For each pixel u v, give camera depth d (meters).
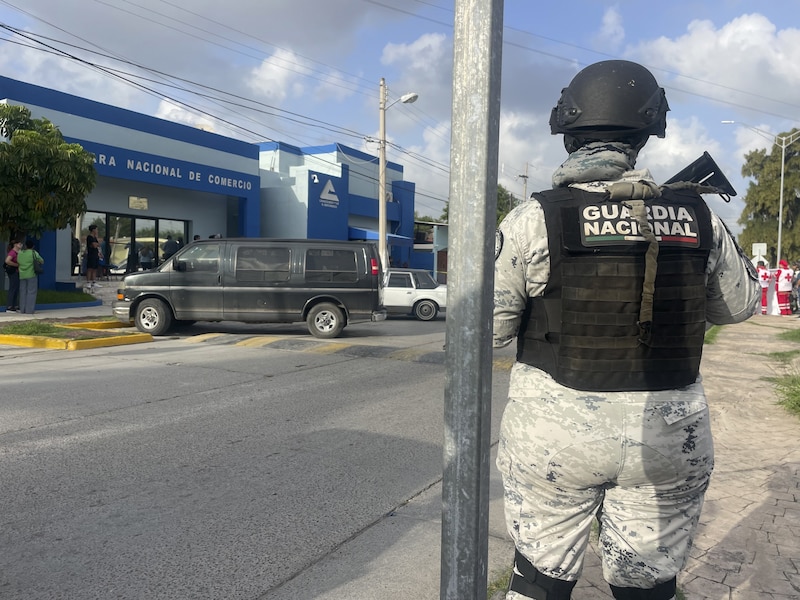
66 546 3.41
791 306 21.80
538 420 1.72
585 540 1.80
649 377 1.66
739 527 3.50
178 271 12.12
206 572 3.16
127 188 21.31
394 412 6.43
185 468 4.68
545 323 1.75
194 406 6.57
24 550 3.36
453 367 1.54
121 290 12.24
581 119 1.83
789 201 46.94
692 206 1.76
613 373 1.65
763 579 2.92
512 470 1.82
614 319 1.64
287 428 5.79
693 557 3.14
